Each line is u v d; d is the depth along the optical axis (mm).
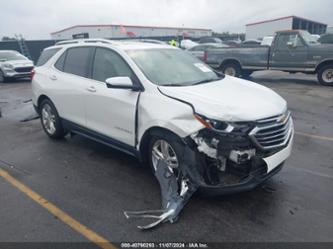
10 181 4004
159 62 4199
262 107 3232
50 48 5680
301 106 8008
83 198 3547
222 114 3010
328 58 10820
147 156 3838
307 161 4469
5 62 14445
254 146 3053
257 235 2857
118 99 3926
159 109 3408
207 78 4285
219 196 3469
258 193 3559
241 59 12492
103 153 4898
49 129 5633
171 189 3357
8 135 5969
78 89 4617
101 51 4484
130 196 3564
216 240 2803
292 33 11320
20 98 10188
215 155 3035
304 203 3361
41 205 3416
